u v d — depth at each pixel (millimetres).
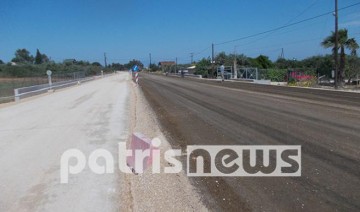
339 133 10375
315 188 6219
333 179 6605
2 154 9594
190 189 6527
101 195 6391
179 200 6051
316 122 12305
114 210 5762
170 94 29219
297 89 30750
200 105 19625
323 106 16953
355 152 8297
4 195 6539
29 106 22438
